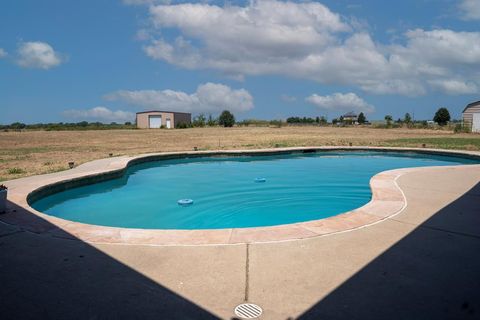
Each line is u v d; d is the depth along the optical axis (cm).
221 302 256
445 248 360
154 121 5922
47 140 2472
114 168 1005
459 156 1385
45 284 285
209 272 306
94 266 320
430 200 579
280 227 436
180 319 234
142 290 274
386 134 3075
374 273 302
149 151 1625
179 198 863
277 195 902
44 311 245
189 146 1947
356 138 2500
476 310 243
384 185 711
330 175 1169
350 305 250
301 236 400
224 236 402
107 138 2703
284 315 238
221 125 5744
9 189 686
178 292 271
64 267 318
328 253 348
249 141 2291
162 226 654
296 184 1033
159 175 1165
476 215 486
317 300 258
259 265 321
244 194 908
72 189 837
